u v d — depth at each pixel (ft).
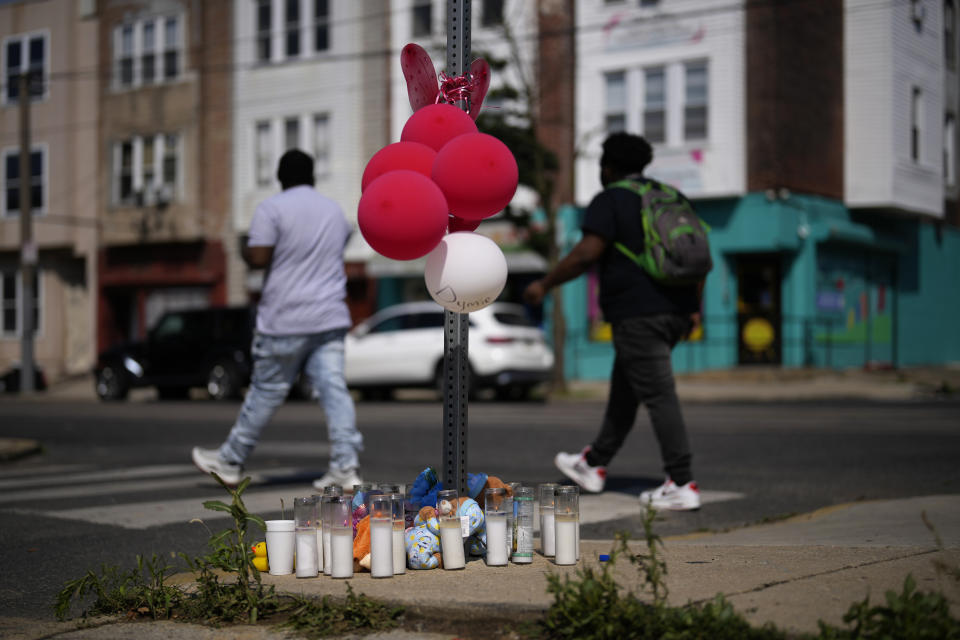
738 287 72.59
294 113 86.63
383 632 10.18
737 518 18.40
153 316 95.91
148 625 11.06
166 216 92.38
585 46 75.10
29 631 11.02
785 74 70.03
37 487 23.09
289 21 87.25
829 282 73.61
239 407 56.80
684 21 71.61
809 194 72.54
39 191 100.94
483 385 57.06
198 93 91.20
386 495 11.78
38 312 102.73
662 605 9.29
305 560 11.82
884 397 58.95
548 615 9.71
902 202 76.89
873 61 76.07
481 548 12.68
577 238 74.59
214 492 21.68
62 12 99.35
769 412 45.44
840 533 15.19
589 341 75.92
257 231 19.98
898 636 8.43
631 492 21.30
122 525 17.78
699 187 71.10
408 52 13.37
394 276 84.53
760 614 9.23
